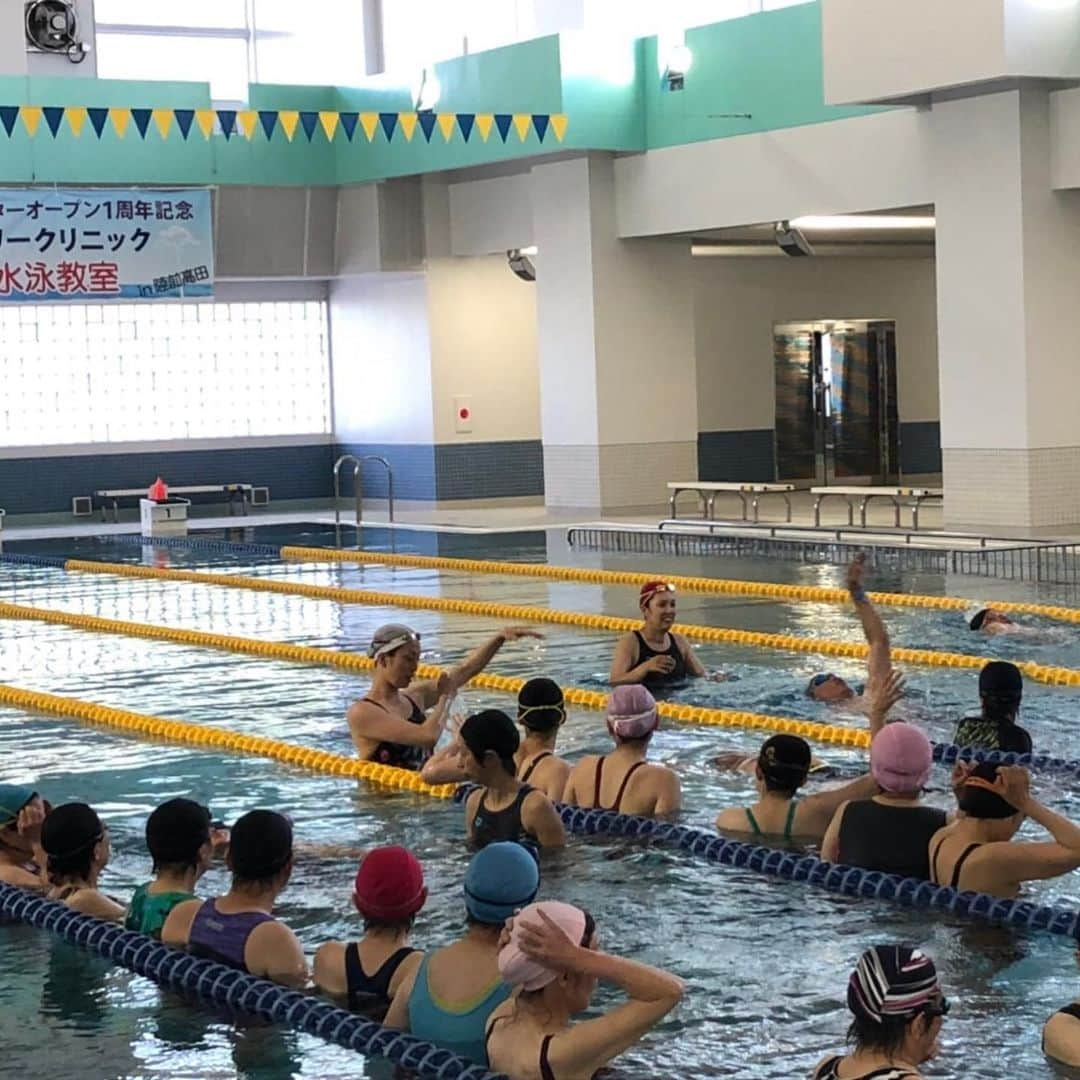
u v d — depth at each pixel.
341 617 13.19
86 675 10.92
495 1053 3.88
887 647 6.69
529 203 20.84
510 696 9.75
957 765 5.69
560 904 3.65
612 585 14.40
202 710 9.59
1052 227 15.77
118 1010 4.72
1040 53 14.96
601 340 19.80
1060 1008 4.63
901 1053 3.33
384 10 22.94
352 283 23.52
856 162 17.03
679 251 20.20
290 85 21.72
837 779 7.45
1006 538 15.30
